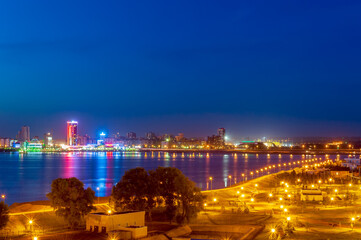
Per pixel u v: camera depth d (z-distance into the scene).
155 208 134.75
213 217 128.38
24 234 100.19
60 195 107.25
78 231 102.69
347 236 104.19
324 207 147.88
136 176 121.44
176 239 99.25
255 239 103.31
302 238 102.44
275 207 148.25
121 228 100.06
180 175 122.69
